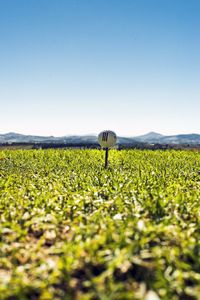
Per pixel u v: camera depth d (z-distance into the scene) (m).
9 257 5.18
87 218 6.60
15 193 9.31
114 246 4.98
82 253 5.01
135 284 4.30
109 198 8.55
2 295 4.00
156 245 5.35
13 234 5.97
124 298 3.83
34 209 7.45
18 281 4.20
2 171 14.54
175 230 5.68
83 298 3.84
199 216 6.91
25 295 4.12
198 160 20.11
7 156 21.80
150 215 6.88
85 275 4.60
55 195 8.95
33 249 5.40
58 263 4.54
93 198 8.59
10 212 7.27
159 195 8.07
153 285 4.14
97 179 11.48
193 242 5.18
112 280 4.25
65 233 6.31
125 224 5.90
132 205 7.36
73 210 7.53
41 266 4.62
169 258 4.68
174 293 4.12
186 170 15.12
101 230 5.84
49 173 13.80
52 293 4.06
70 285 4.31
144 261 4.93
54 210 7.60
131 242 5.05
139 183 10.32
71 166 16.52
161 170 14.62
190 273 4.42
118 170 15.02
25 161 19.00
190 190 9.87
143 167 15.98
